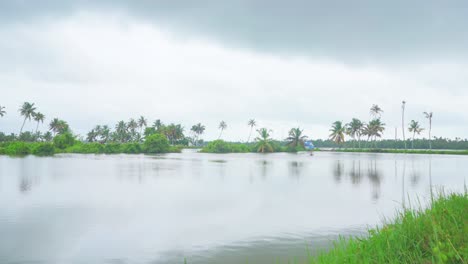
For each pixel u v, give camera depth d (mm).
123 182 35531
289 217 18969
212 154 120812
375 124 143500
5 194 27000
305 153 142125
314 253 12500
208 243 14062
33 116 134625
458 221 6082
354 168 55906
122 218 18781
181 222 17812
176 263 11789
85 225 17125
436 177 40906
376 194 27500
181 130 171875
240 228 16484
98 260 12234
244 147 146875
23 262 12086
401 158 92875
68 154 104812
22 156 89375
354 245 6410
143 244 13992
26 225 17172
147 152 123688
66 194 27281
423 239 5477
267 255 12445
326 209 21125
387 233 6125
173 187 32031
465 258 4461
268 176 42969
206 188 31438
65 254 12805
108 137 177125
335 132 145750
